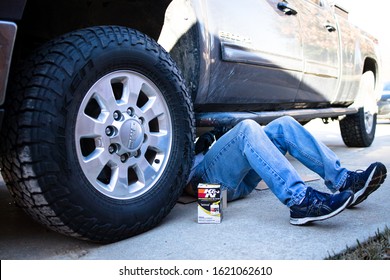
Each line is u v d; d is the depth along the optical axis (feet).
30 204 5.48
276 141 7.64
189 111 7.12
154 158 6.77
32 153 5.21
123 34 6.29
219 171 7.73
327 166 7.32
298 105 12.60
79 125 5.71
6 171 5.50
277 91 10.78
